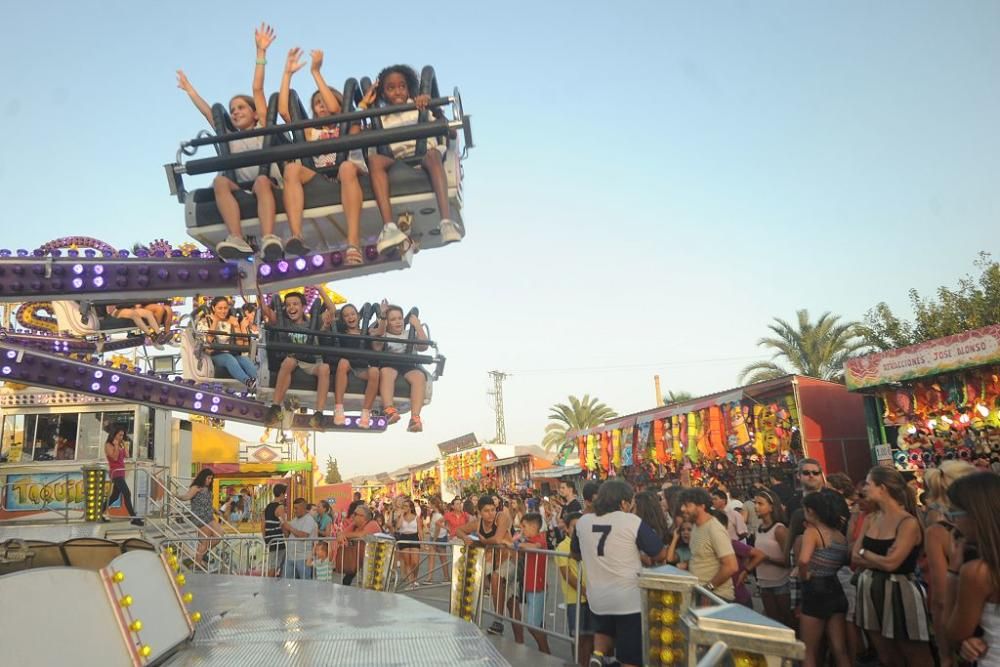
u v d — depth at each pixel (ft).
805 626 19.36
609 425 78.89
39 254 23.58
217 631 13.99
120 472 45.14
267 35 20.45
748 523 34.58
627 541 16.75
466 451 138.00
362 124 20.76
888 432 53.47
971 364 45.65
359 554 35.78
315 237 21.43
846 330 111.96
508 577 24.20
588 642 20.11
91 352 40.93
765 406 58.03
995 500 10.79
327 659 11.32
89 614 9.80
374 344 33.14
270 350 31.91
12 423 51.42
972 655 10.84
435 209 19.88
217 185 20.15
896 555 16.72
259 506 81.35
